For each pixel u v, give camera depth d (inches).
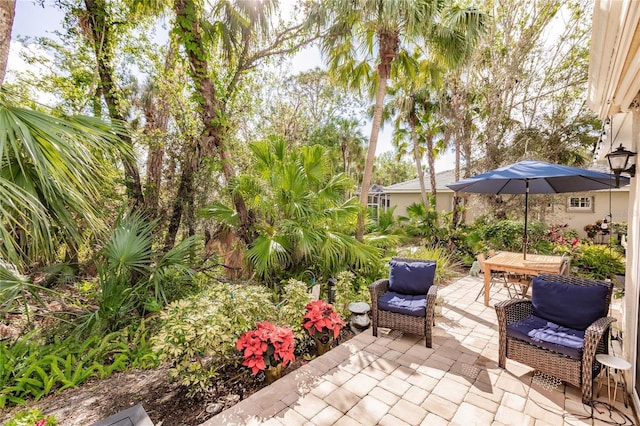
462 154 402.6
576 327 102.2
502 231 311.3
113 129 112.5
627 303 98.6
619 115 112.9
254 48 226.5
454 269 284.0
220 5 198.8
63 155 79.4
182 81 202.7
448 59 208.4
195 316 95.2
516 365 110.0
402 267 149.4
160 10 189.6
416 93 402.6
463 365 110.3
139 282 162.1
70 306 152.6
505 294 200.4
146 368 112.8
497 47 335.6
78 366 103.3
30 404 92.0
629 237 101.2
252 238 204.2
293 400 90.0
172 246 207.8
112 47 197.6
